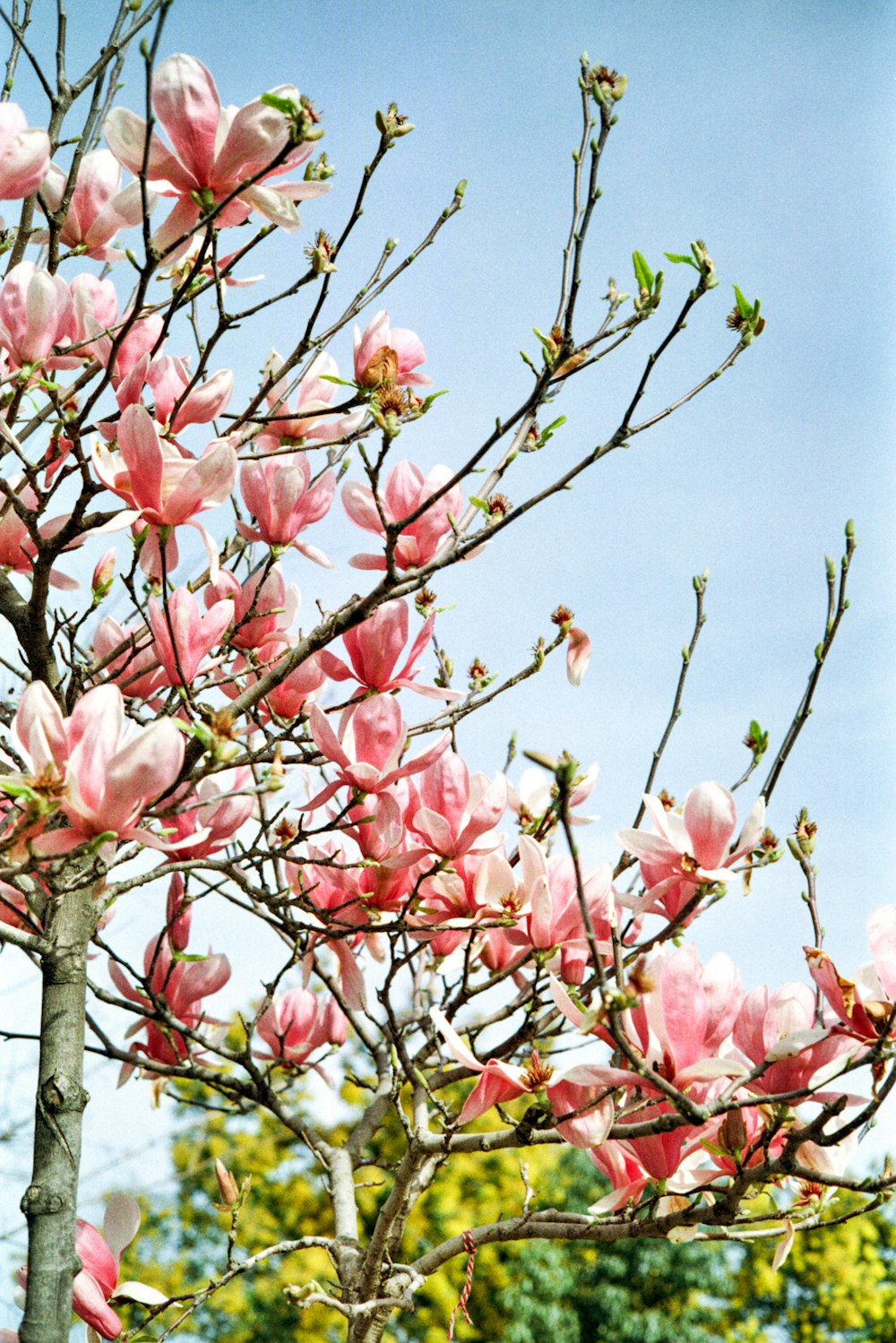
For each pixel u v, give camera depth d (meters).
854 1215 2.66
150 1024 3.04
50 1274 2.65
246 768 2.88
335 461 2.92
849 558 2.76
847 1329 8.09
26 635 2.78
